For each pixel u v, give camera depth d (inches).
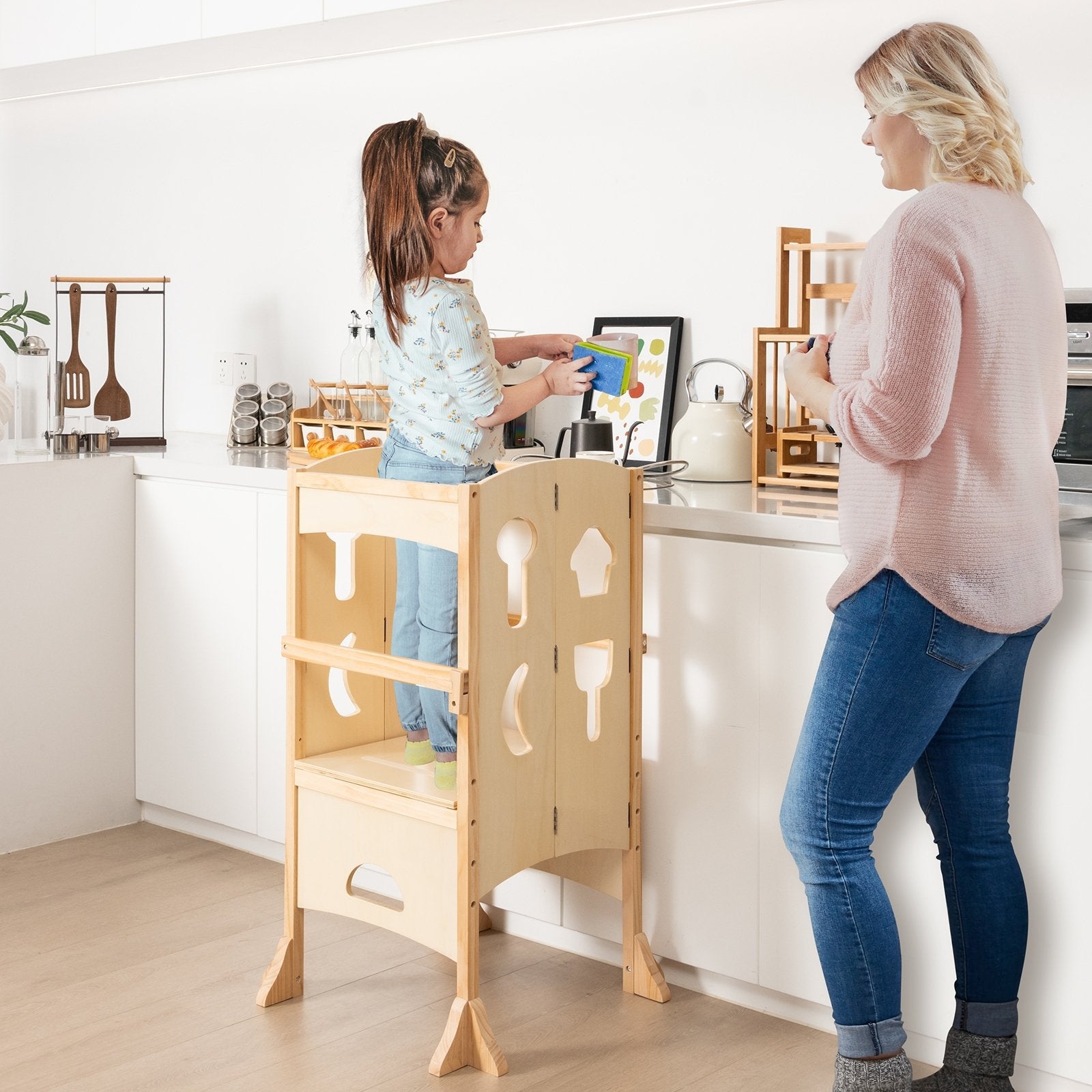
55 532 109.1
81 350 151.0
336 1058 76.9
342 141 126.8
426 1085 73.9
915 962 76.0
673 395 105.7
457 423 79.6
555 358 89.5
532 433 112.8
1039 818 71.5
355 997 84.7
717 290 104.7
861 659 63.9
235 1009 82.8
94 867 106.3
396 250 77.8
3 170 158.2
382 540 89.5
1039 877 71.8
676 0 101.7
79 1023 80.7
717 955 83.4
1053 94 89.2
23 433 114.2
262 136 132.9
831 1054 77.9
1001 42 90.8
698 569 81.9
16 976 86.8
